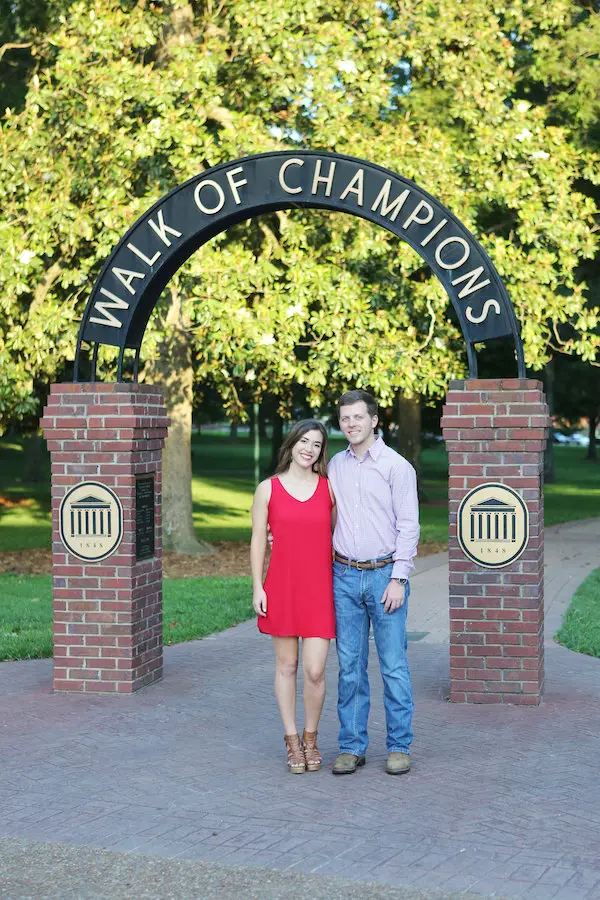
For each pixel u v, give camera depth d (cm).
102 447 787
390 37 1555
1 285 1453
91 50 1435
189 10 1666
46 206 1424
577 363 3641
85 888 437
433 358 1542
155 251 801
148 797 548
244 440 7438
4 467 4091
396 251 1518
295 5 1436
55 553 792
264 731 678
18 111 1767
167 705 746
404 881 441
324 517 586
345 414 582
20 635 1026
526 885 436
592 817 514
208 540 1967
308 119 1499
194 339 1662
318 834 494
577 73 1712
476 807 530
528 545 738
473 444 745
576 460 5962
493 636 743
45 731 677
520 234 1568
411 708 594
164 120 1405
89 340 807
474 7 1562
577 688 793
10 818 518
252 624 1107
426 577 1452
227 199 790
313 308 1678
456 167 1575
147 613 812
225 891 432
